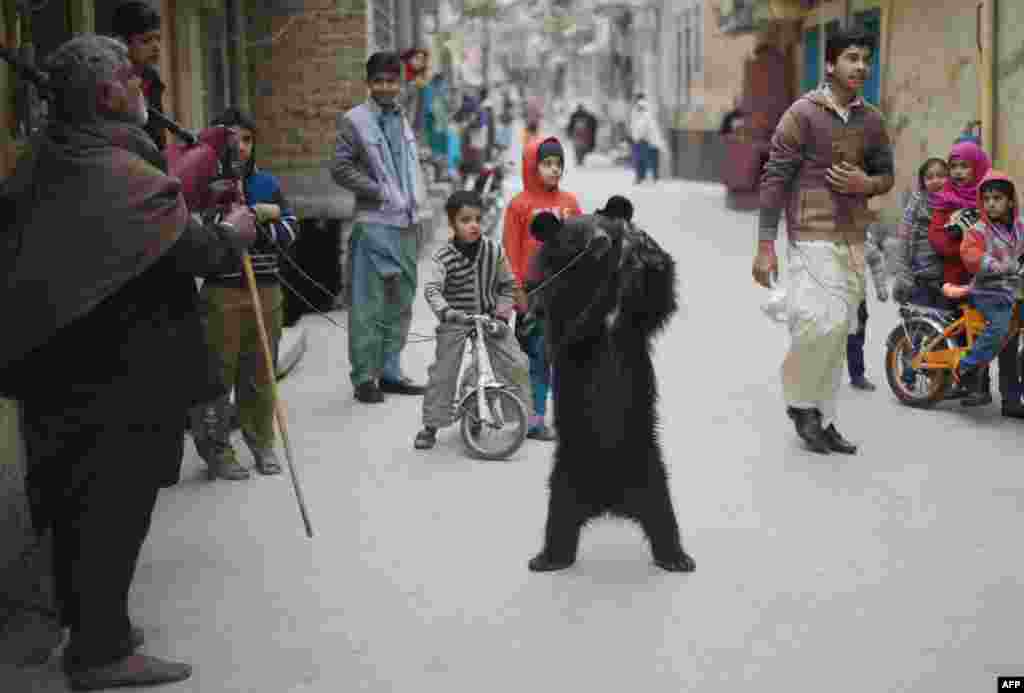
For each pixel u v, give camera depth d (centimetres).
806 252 697
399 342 889
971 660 437
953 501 621
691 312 1220
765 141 2339
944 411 817
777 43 2439
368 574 532
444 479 675
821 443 714
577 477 522
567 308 509
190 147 509
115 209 409
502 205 2147
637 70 4459
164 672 430
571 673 432
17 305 410
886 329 1101
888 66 1634
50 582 518
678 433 769
